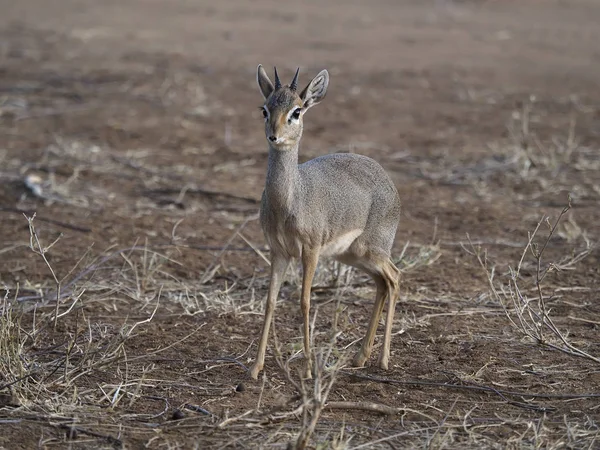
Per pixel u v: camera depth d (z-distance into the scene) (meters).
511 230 14.38
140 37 33.06
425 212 15.29
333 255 9.58
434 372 9.41
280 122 8.73
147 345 9.96
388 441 7.83
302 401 8.00
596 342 10.20
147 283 11.82
